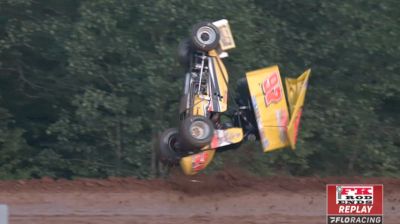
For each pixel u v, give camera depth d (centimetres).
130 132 5297
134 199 4009
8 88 6009
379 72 5762
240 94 4322
